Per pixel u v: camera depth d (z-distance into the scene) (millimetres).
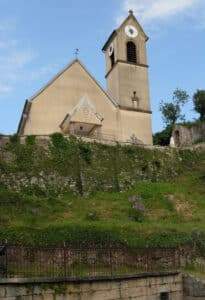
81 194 38250
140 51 56000
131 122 51812
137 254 22578
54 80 49219
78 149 40438
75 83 50094
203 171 44688
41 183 37062
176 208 36312
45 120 47438
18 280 16250
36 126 46844
